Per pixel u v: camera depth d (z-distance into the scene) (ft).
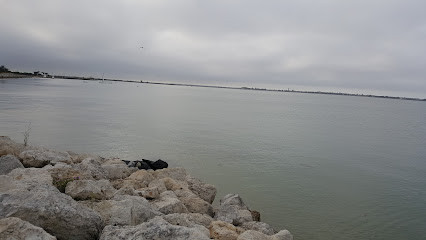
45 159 51.08
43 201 24.36
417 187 72.28
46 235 20.81
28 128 111.55
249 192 62.28
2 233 19.86
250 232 30.83
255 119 204.44
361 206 58.85
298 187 67.21
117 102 279.69
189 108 264.72
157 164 73.87
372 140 142.10
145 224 24.64
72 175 41.24
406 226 51.60
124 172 54.90
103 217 28.48
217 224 32.32
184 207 39.06
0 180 31.24
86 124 131.54
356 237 46.80
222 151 96.17
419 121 279.49
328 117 261.65
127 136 111.14
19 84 460.14
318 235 46.60
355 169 85.56
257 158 90.07
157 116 182.50
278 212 53.78
